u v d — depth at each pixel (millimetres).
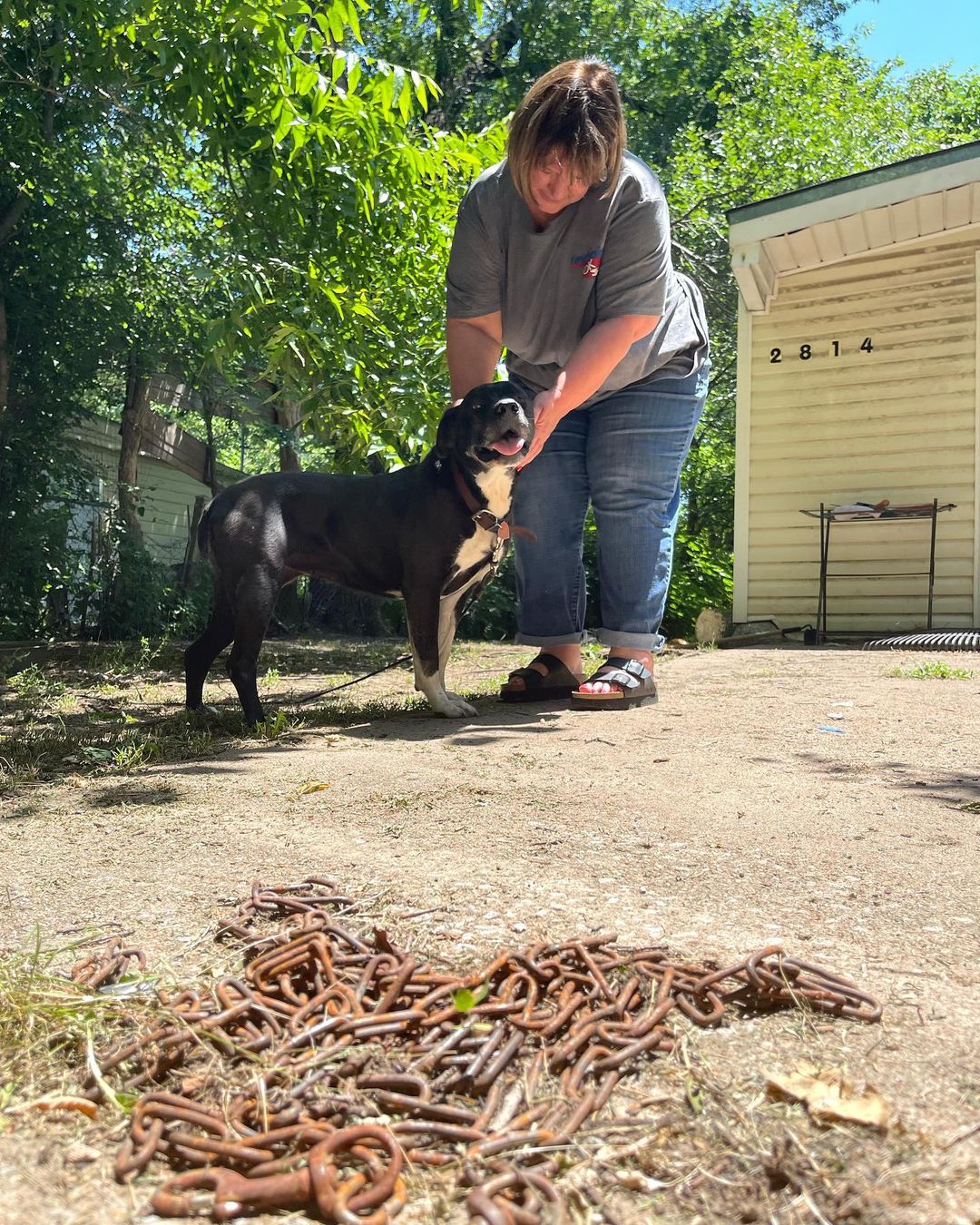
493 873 2107
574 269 3883
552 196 3635
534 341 4223
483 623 12555
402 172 5773
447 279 4242
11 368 10859
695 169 15555
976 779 3004
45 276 10648
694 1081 1267
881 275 9750
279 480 4559
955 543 9539
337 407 5523
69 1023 1418
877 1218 994
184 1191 1039
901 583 9734
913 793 2820
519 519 4875
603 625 4746
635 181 3783
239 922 1835
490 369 4324
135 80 5617
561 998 1448
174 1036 1328
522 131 3545
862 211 8570
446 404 5617
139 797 2943
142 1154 1087
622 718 4270
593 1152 1120
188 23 5062
